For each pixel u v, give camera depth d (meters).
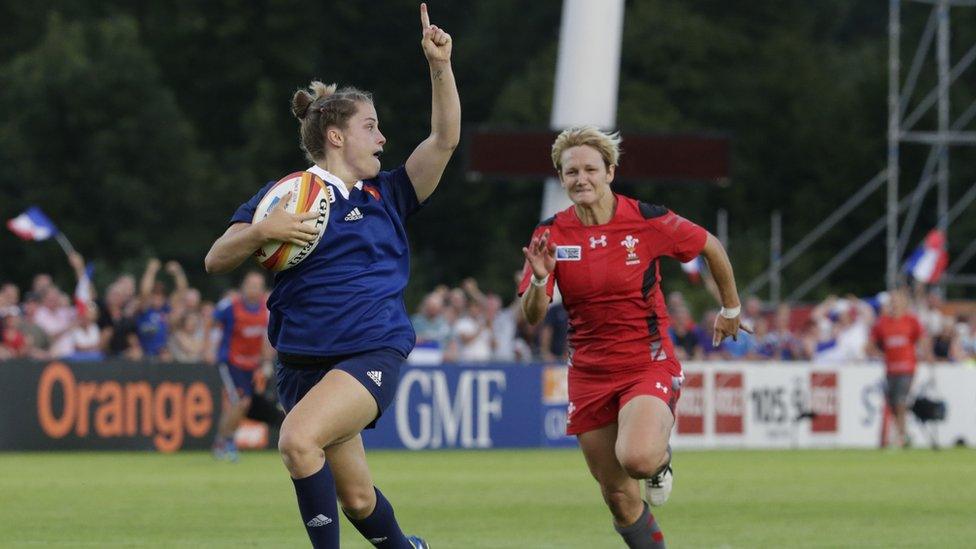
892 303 83.69
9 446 71.69
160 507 45.03
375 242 25.69
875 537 37.53
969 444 91.06
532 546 35.41
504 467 64.69
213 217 177.88
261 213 25.27
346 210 25.55
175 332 78.56
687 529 39.44
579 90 102.94
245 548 34.91
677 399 29.75
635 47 195.50
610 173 29.34
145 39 190.00
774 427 86.75
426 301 86.62
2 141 169.88
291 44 190.25
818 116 198.38
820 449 84.75
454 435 80.44
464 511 44.25
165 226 175.25
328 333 25.31
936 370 90.19
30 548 34.91
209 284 174.62
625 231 29.11
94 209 172.50
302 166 187.75
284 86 190.75
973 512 44.50
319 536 24.91
